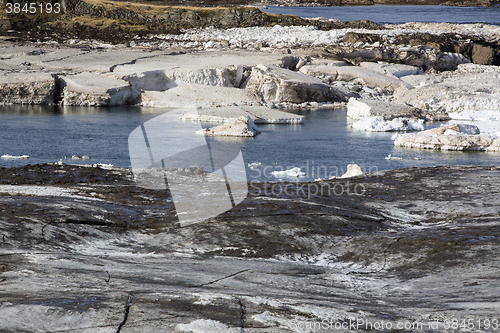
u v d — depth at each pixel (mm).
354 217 5504
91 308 2662
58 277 3355
